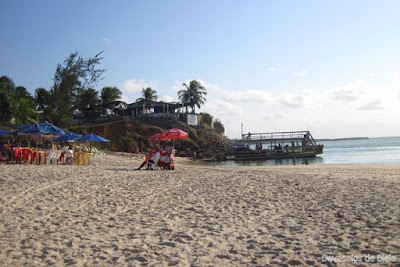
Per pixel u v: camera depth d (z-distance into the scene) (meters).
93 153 20.59
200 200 8.41
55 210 7.15
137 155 39.72
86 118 59.88
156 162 17.33
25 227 5.84
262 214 6.82
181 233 5.58
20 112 31.44
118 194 9.12
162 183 11.42
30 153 17.80
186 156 49.25
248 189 10.05
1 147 17.39
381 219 6.00
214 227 5.92
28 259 4.41
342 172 16.81
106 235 5.48
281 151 44.00
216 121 72.50
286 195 8.89
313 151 44.31
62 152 19.38
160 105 63.50
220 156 43.88
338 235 5.20
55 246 4.91
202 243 5.07
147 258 4.47
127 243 5.08
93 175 13.25
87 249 4.80
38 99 52.81
